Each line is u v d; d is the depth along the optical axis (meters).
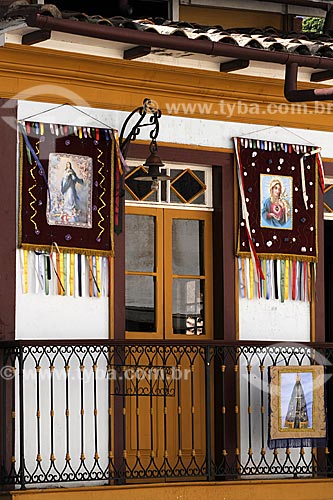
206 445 12.41
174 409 12.96
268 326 13.42
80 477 12.18
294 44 12.41
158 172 12.06
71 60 12.24
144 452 12.78
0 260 12.01
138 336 12.93
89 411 12.33
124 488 11.88
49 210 12.25
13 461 11.75
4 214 12.05
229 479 12.90
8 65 12.05
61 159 12.35
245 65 12.56
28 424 12.02
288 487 12.61
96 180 12.53
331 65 12.59
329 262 15.88
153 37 11.52
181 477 12.33
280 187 13.54
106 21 11.48
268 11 14.34
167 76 12.80
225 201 13.27
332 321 15.72
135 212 13.00
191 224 13.32
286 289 13.55
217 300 13.28
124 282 12.66
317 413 12.94
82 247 12.41
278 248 13.47
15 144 12.13
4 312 12.00
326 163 13.92
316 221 13.76
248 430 13.06
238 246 13.25
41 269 12.22
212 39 11.88
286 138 13.65
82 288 12.43
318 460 13.49
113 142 12.62
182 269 13.23
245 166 13.33
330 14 14.23
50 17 11.02
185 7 13.98
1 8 11.66
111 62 12.37
